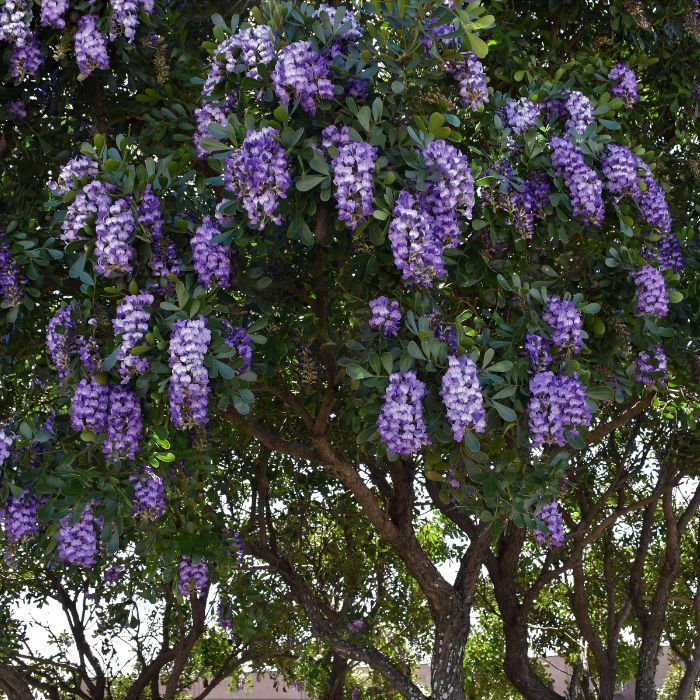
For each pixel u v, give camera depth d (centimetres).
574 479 730
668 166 564
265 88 345
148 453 362
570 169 386
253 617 567
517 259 416
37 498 372
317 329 463
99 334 365
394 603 839
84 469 355
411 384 318
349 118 337
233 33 367
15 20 378
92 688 762
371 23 344
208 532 438
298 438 709
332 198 344
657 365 425
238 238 343
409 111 360
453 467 358
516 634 650
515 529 646
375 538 811
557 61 520
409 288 351
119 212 337
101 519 367
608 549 798
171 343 317
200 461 410
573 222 395
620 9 490
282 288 472
